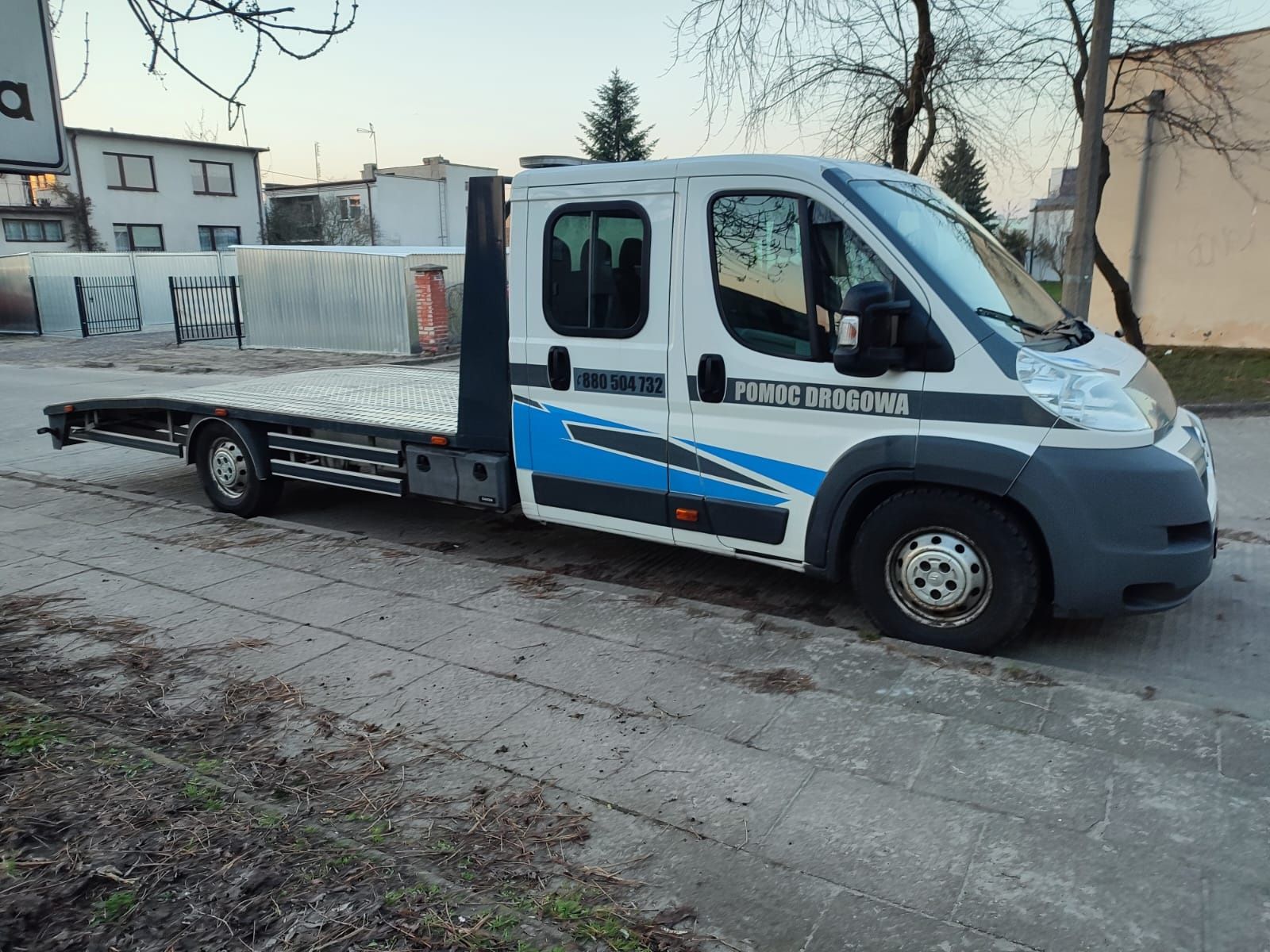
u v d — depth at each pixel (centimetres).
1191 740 357
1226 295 1570
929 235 464
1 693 402
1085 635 491
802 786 336
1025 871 286
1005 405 418
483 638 474
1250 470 845
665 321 497
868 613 473
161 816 309
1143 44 1227
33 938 251
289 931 254
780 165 461
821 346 457
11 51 243
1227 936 257
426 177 5469
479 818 319
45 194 3984
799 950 255
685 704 400
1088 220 1032
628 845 304
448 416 672
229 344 2473
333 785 341
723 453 491
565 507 556
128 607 526
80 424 836
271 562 602
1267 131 1468
